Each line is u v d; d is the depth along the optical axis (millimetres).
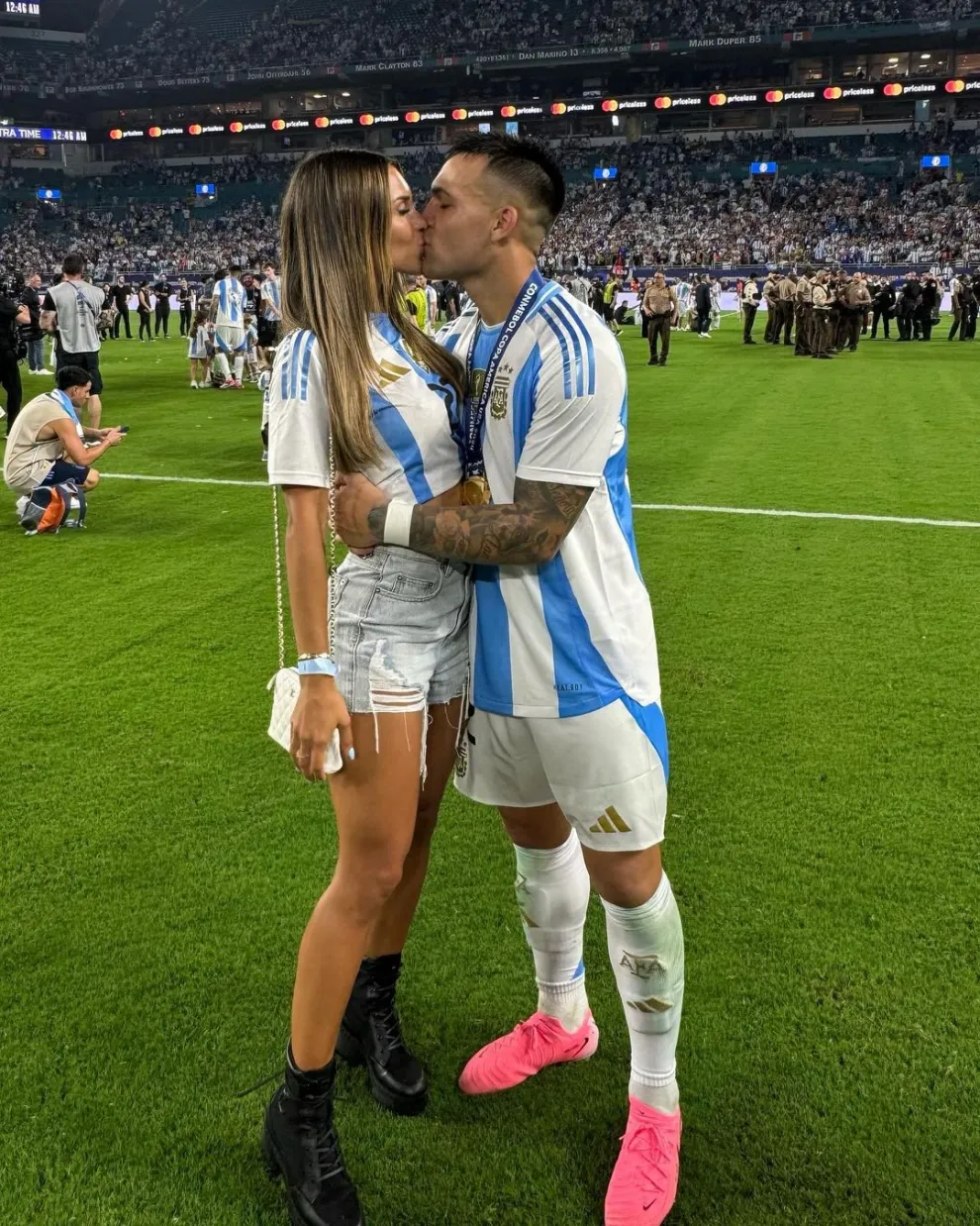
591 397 1745
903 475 8633
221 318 15109
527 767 2010
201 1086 2299
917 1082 2285
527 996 2588
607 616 1892
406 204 1864
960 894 2945
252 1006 2543
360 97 60438
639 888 1969
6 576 6027
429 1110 2264
